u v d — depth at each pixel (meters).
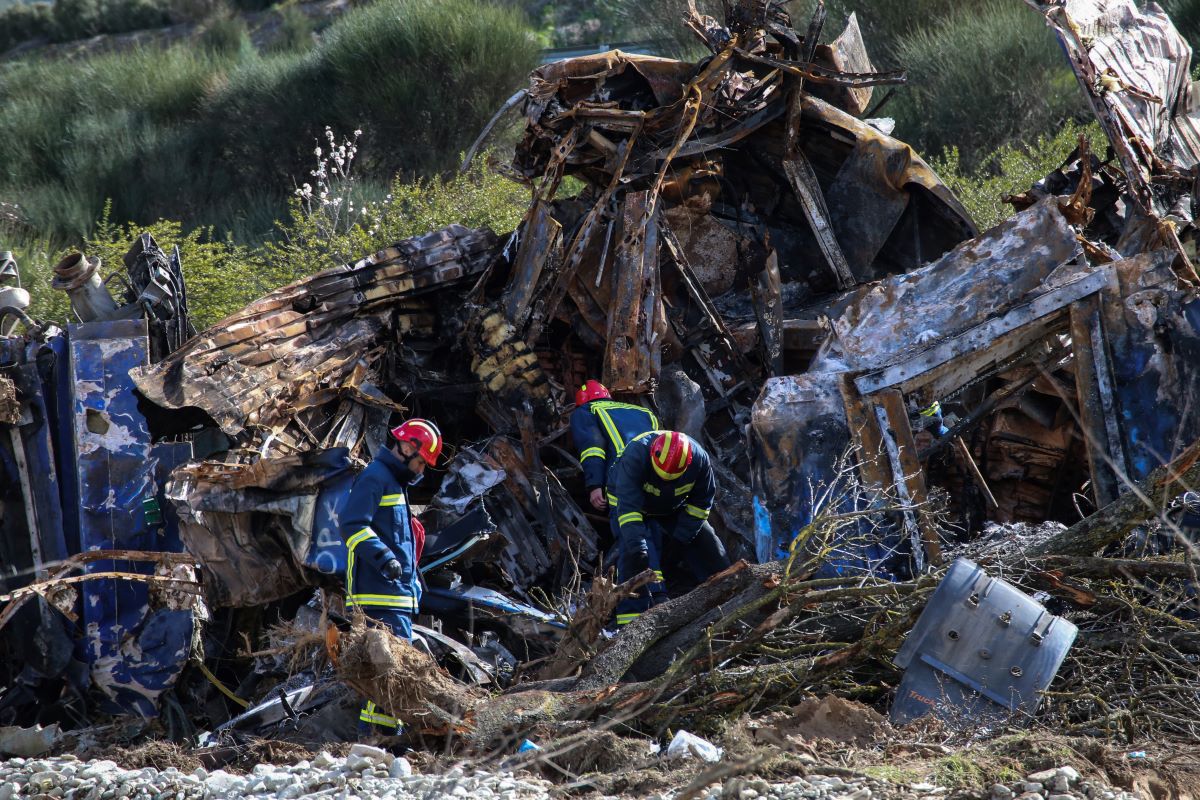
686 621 14.26
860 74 24.39
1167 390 16.45
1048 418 19.61
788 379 17.89
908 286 18.17
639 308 22.02
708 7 53.81
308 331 21.86
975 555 14.77
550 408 22.67
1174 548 14.43
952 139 44.62
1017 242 17.80
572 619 15.34
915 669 12.90
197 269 32.56
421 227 36.16
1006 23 44.78
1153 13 26.56
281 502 17.05
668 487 17.41
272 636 16.38
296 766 12.09
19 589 16.47
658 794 10.46
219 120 55.62
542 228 23.30
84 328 18.33
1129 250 19.84
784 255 26.89
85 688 16.62
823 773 10.87
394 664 13.26
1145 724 12.41
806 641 14.12
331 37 56.22
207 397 19.06
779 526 17.28
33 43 86.81
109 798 11.48
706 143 24.52
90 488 17.33
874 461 17.05
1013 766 10.73
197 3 87.19
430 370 23.50
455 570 19.75
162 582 16.89
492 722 12.72
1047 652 12.64
